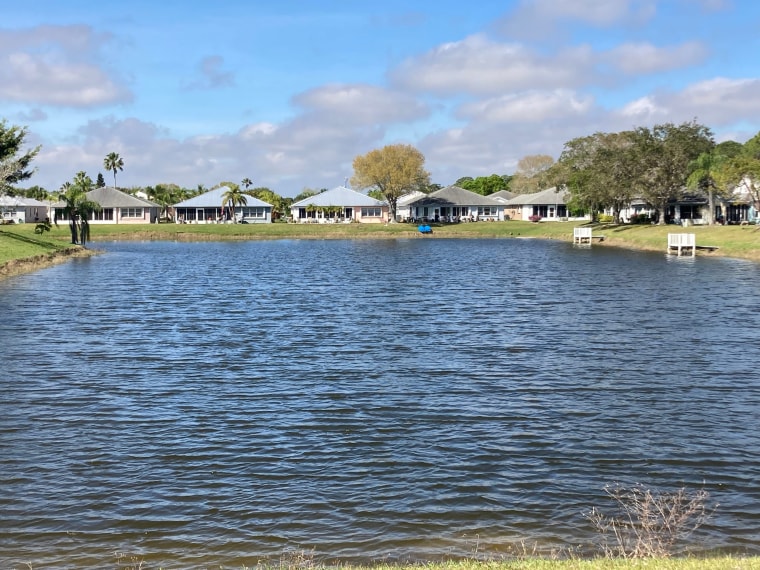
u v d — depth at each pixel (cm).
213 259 8044
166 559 1172
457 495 1404
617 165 11481
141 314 3747
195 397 2091
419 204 16450
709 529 1263
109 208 15225
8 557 1178
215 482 1470
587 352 2720
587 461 1581
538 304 4116
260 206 15988
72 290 4856
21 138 7894
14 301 4262
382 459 1590
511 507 1353
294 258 8250
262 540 1231
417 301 4291
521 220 16638
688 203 11738
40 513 1334
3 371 2414
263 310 3906
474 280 5572
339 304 4156
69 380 2291
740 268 6250
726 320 3444
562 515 1322
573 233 11800
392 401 2042
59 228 12569
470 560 1115
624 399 2061
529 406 1992
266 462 1575
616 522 1292
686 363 2519
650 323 3381
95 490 1432
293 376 2347
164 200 17362
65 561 1166
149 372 2405
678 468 1542
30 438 1731
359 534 1249
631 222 12412
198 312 3825
